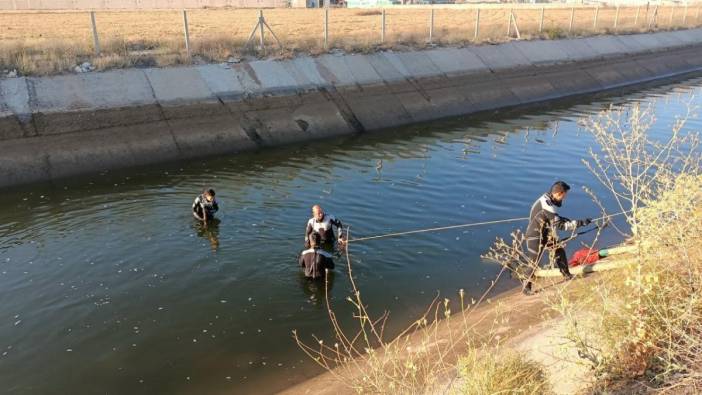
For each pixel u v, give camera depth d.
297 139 19.08
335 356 7.04
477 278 9.06
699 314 4.38
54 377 6.70
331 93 21.28
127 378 6.68
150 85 18.33
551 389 4.59
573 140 18.81
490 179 14.46
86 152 15.71
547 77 29.25
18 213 12.38
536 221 7.98
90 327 7.75
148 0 75.62
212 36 24.22
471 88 25.56
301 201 12.89
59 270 9.48
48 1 69.44
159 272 9.38
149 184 14.45
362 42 25.22
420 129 21.06
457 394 4.71
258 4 82.25
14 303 8.40
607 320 4.71
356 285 8.90
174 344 7.34
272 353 7.16
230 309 8.21
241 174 15.30
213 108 18.58
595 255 8.23
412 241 10.54
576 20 45.50
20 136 15.25
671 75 36.00
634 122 7.49
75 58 18.70
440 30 31.62
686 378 4.06
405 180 14.45
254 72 20.70
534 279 8.29
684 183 4.87
